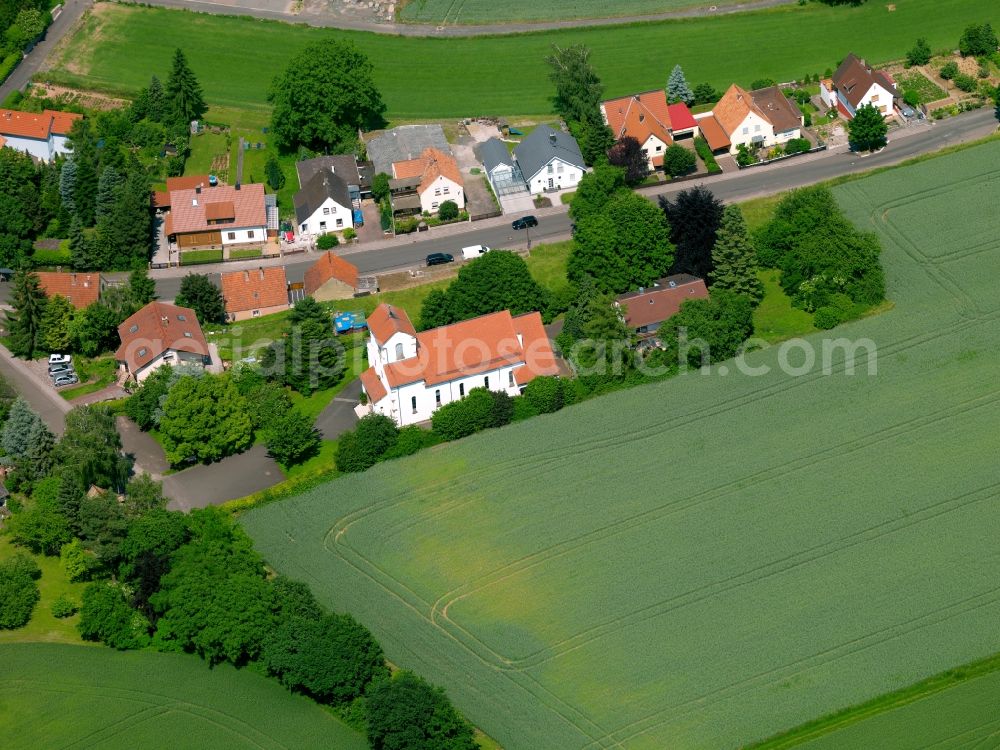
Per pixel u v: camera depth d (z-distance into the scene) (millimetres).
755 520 166750
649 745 143875
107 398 189000
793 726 144625
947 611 155000
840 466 173125
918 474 171500
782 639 153125
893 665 149875
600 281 196500
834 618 154875
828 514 167000
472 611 158375
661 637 154125
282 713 149500
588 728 145750
